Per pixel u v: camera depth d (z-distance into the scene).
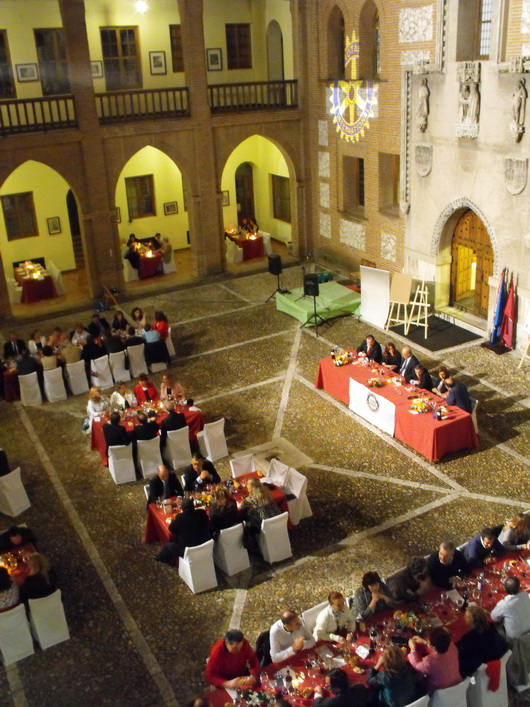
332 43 20.73
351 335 18.22
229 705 7.04
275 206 26.81
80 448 13.92
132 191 25.14
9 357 16.48
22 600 9.14
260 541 10.46
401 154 18.44
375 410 13.78
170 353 17.50
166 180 25.59
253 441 13.72
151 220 25.80
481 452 12.86
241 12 24.38
